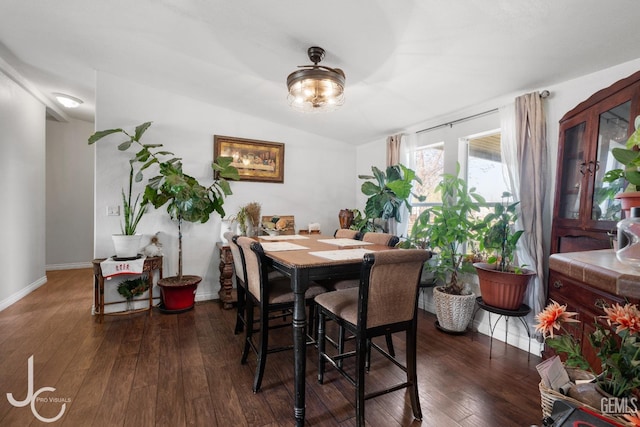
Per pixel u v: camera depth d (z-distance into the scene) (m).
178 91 3.24
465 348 2.37
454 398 1.73
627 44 1.70
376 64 2.20
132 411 1.57
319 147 4.17
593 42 1.70
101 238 2.99
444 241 2.58
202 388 1.79
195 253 3.44
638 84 1.47
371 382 1.90
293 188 3.99
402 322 1.56
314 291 2.03
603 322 1.14
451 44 1.86
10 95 3.07
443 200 2.71
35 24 2.24
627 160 1.06
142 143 3.14
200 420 1.52
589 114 1.81
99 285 2.76
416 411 1.55
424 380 1.92
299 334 1.52
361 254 1.83
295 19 1.83
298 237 2.90
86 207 4.98
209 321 2.84
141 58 2.62
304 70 1.88
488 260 2.38
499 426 1.50
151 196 2.84
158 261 3.01
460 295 2.61
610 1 1.39
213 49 2.34
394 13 1.64
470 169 2.98
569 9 1.47
